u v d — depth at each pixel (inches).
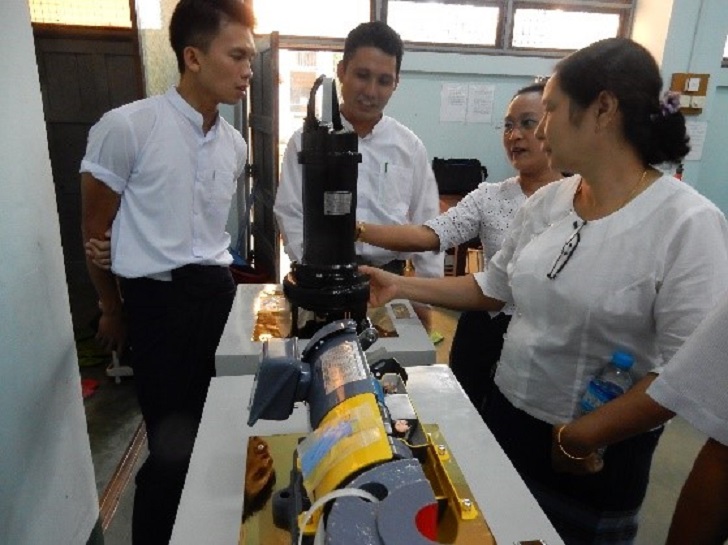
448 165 147.1
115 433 84.7
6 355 40.9
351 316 35.9
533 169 54.9
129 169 52.2
